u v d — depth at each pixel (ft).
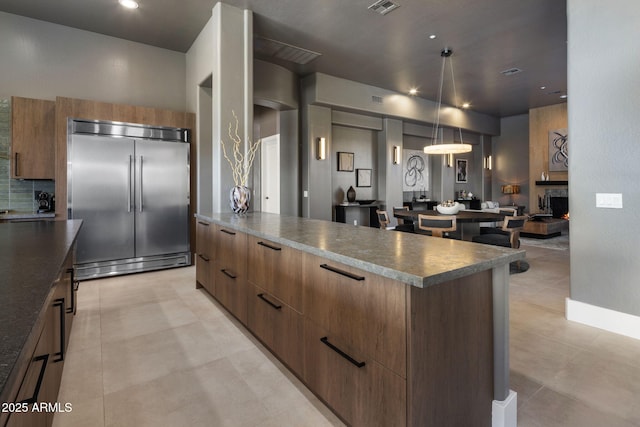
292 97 20.77
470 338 4.68
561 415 5.54
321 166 22.06
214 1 12.76
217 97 13.10
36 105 13.43
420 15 13.85
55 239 6.49
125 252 14.10
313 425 5.35
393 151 26.35
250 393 6.19
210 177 16.16
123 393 6.15
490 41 16.16
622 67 8.21
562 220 25.68
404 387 4.02
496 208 29.09
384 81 22.21
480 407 4.88
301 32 15.24
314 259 5.59
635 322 8.28
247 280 8.07
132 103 16.05
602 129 8.61
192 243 15.83
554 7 13.25
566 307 9.46
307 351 5.86
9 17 13.61
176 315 9.86
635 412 5.60
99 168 13.50
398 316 4.08
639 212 8.15
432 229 14.47
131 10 13.35
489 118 32.37
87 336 8.46
